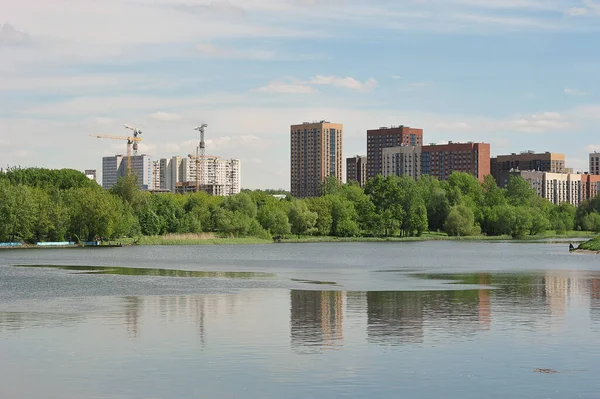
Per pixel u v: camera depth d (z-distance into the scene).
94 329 51.31
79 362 40.91
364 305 64.56
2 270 116.06
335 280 93.88
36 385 36.31
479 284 86.12
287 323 53.84
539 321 54.53
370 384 36.34
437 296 72.00
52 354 42.91
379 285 85.56
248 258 159.62
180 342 46.38
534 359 41.47
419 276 100.94
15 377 37.81
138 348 44.53
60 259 152.75
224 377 37.69
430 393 34.88
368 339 47.34
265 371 38.81
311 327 51.97
